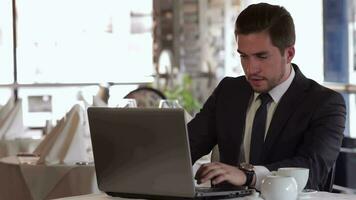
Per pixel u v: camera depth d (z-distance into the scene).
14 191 4.52
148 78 10.33
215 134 3.35
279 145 3.01
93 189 4.28
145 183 2.66
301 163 2.84
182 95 9.94
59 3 10.32
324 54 7.39
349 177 4.49
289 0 8.16
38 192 4.38
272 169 2.79
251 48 2.91
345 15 7.16
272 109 3.08
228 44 10.16
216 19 10.19
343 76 7.19
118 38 10.45
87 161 4.50
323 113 2.98
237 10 10.05
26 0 10.18
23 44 10.19
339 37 7.25
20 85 9.73
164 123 2.54
